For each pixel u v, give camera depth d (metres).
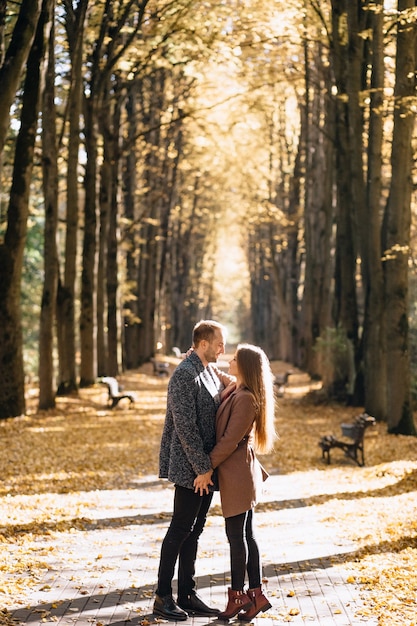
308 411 24.98
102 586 6.61
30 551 7.73
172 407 5.84
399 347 18.55
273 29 22.73
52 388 22.11
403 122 17.42
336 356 25.84
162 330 49.44
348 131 24.92
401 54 16.69
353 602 6.34
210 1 22.67
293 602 6.35
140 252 43.03
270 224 46.19
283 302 48.25
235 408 5.86
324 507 10.73
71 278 24.80
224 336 6.12
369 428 20.05
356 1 21.34
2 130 15.16
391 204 17.95
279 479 13.50
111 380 24.25
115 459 14.85
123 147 28.25
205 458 5.77
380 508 10.42
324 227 34.25
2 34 15.05
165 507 10.50
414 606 6.21
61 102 27.08
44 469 13.34
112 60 23.61
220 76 28.92
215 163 36.47
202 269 68.38
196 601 6.09
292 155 44.47
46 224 21.58
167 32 23.08
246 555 5.92
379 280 21.22
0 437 16.84
